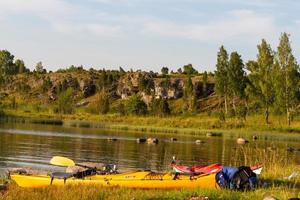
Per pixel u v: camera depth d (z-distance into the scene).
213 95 156.00
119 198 15.52
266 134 79.44
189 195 16.20
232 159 38.50
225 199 16.06
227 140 62.31
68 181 19.38
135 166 33.06
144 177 19.00
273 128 89.31
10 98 174.50
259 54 106.06
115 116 118.50
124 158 37.66
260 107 110.62
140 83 177.00
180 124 92.56
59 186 18.03
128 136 63.16
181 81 174.12
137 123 100.44
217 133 76.31
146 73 185.62
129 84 181.50
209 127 90.56
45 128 72.75
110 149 44.44
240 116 102.62
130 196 15.91
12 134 57.09
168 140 58.44
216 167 21.58
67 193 16.08
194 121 94.94
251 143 57.81
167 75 188.62
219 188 18.27
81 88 188.75
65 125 85.25
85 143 49.81
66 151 41.28
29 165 31.48
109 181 19.05
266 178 22.34
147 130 79.50
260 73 104.75
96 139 55.62
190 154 42.34
